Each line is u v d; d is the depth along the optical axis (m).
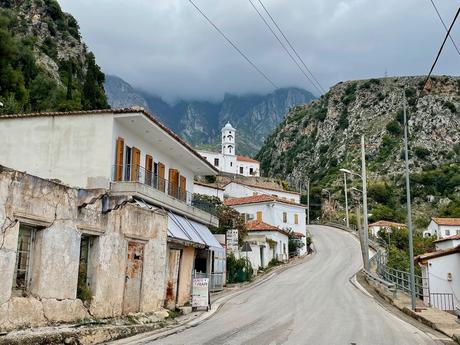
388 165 138.25
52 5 109.00
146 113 26.14
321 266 52.59
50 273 14.84
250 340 14.91
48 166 26.19
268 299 29.30
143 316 19.50
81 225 16.38
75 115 26.44
